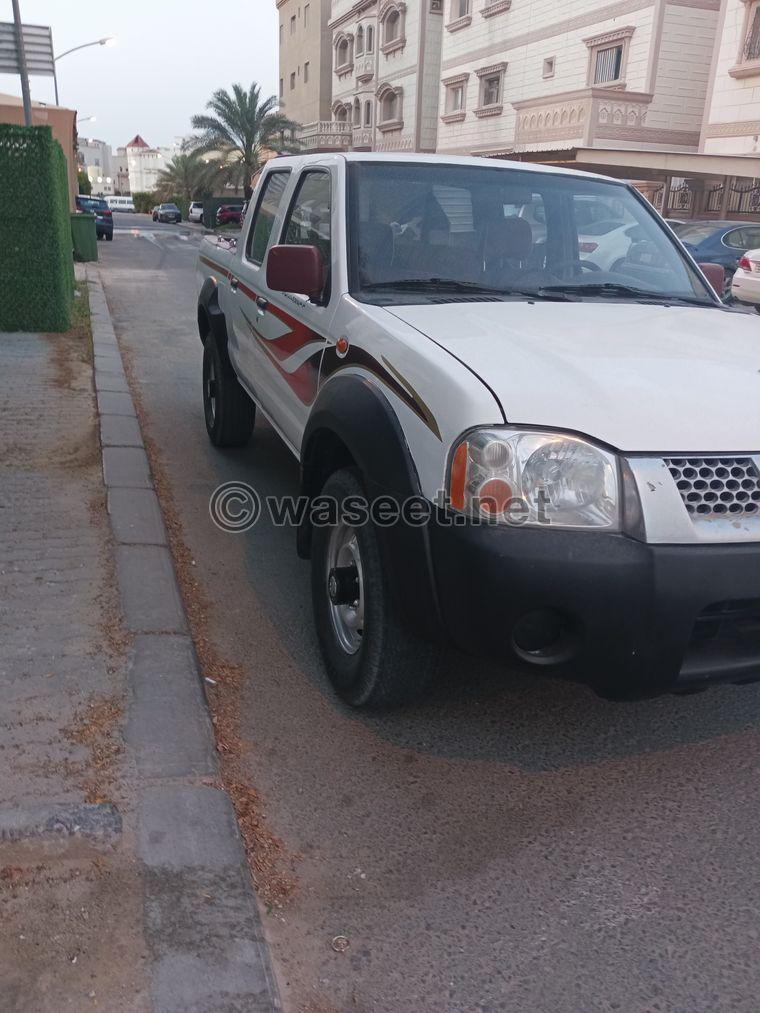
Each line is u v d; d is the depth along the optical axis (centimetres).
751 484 251
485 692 342
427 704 333
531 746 311
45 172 977
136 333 1145
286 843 259
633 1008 209
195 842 245
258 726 315
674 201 2261
